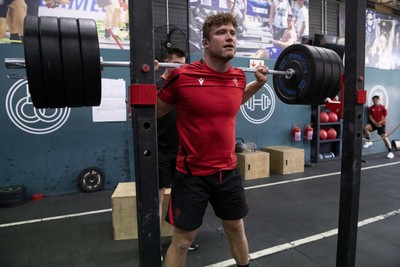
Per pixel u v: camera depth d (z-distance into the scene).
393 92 6.44
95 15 3.68
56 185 3.57
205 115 1.25
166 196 2.32
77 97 1.24
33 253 2.13
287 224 2.58
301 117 5.22
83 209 3.06
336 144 5.73
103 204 3.22
